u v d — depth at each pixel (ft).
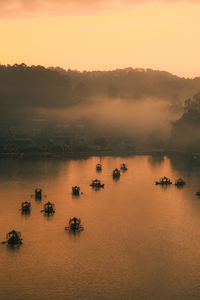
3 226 578.25
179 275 430.61
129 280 420.77
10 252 485.15
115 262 460.96
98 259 468.75
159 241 523.70
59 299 386.11
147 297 389.80
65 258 470.39
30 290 401.29
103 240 526.16
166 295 393.29
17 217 622.54
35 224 588.50
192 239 531.50
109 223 595.47
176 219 618.03
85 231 559.38
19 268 445.37
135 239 530.68
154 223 597.11
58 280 420.36
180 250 494.18
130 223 597.11
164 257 474.90
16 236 516.32
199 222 604.08
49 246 504.84
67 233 550.77
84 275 430.61
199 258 472.03
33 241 520.42
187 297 390.21
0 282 416.26
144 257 474.90
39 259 467.52
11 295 392.47
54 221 603.26
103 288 405.59
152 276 429.38
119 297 389.80
